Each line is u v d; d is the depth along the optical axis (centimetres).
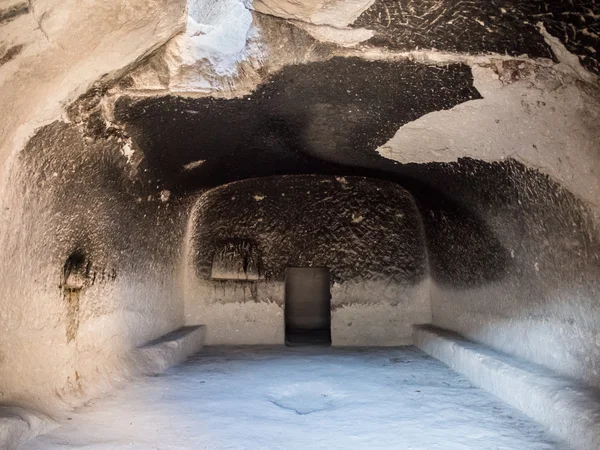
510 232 307
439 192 388
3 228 227
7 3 165
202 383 333
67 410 265
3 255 229
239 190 496
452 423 253
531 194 267
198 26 280
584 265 243
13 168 226
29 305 249
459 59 230
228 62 280
